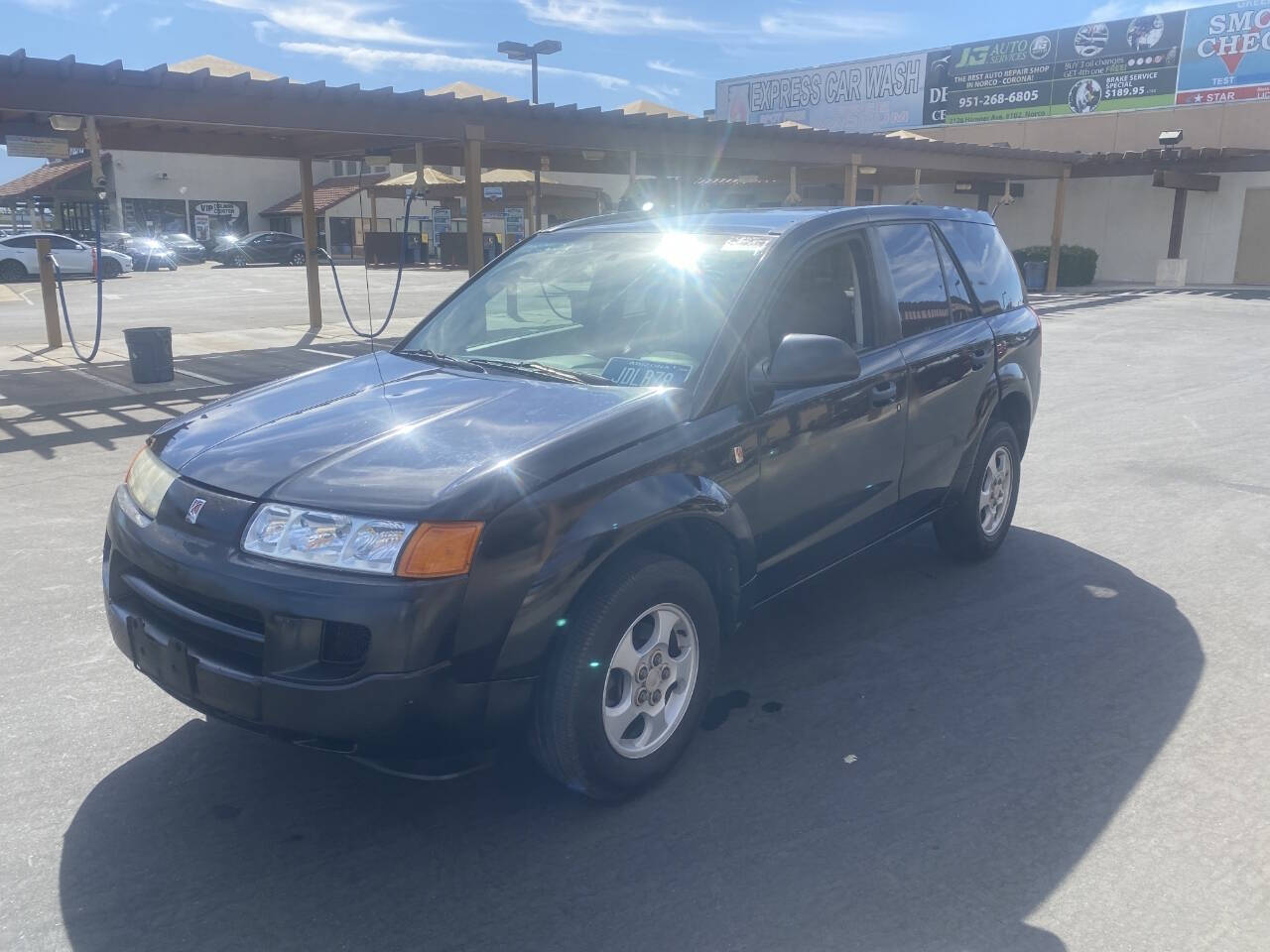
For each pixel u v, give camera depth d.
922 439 4.60
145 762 3.57
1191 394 11.02
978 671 4.29
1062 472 7.63
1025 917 2.78
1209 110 28.05
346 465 3.07
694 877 2.96
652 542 3.36
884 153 20.33
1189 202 28.28
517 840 3.14
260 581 2.83
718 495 3.42
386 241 39.25
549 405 3.41
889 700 4.04
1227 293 25.44
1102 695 4.08
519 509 2.91
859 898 2.86
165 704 3.98
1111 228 29.80
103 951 2.66
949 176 27.31
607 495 3.11
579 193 32.69
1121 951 2.65
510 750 3.65
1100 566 5.57
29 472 7.61
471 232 14.19
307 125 12.44
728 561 3.61
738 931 2.74
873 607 5.00
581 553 3.00
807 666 4.35
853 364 3.55
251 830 3.18
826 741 3.73
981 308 5.21
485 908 2.83
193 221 48.62
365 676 2.76
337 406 3.57
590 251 4.42
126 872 2.97
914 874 2.97
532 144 14.69
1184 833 3.16
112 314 20.47
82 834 3.15
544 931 2.74
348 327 17.94
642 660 3.28
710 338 3.66
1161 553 5.78
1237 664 4.35
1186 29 28.16
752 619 4.86
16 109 10.47
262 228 50.75
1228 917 2.78
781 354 3.52
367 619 2.74
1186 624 4.79
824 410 3.93
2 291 27.23
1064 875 2.96
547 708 3.07
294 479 3.03
